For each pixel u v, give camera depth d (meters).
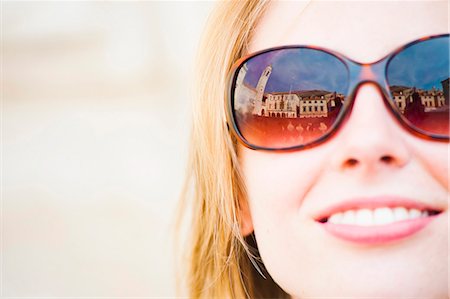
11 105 4.63
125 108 4.30
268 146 1.17
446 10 1.12
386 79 1.07
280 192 1.16
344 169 1.07
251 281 1.51
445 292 1.06
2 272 2.97
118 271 2.88
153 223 3.20
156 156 3.78
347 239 1.07
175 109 4.15
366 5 1.13
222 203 1.38
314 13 1.17
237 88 1.21
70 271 2.93
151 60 4.54
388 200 1.04
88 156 3.95
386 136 1.04
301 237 1.13
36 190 3.65
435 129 1.05
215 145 1.40
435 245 1.05
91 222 3.27
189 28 4.18
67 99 4.57
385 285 1.05
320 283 1.11
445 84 1.07
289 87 1.14
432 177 1.05
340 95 1.09
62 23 5.07
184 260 1.81
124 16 4.83
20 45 5.09
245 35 1.34
